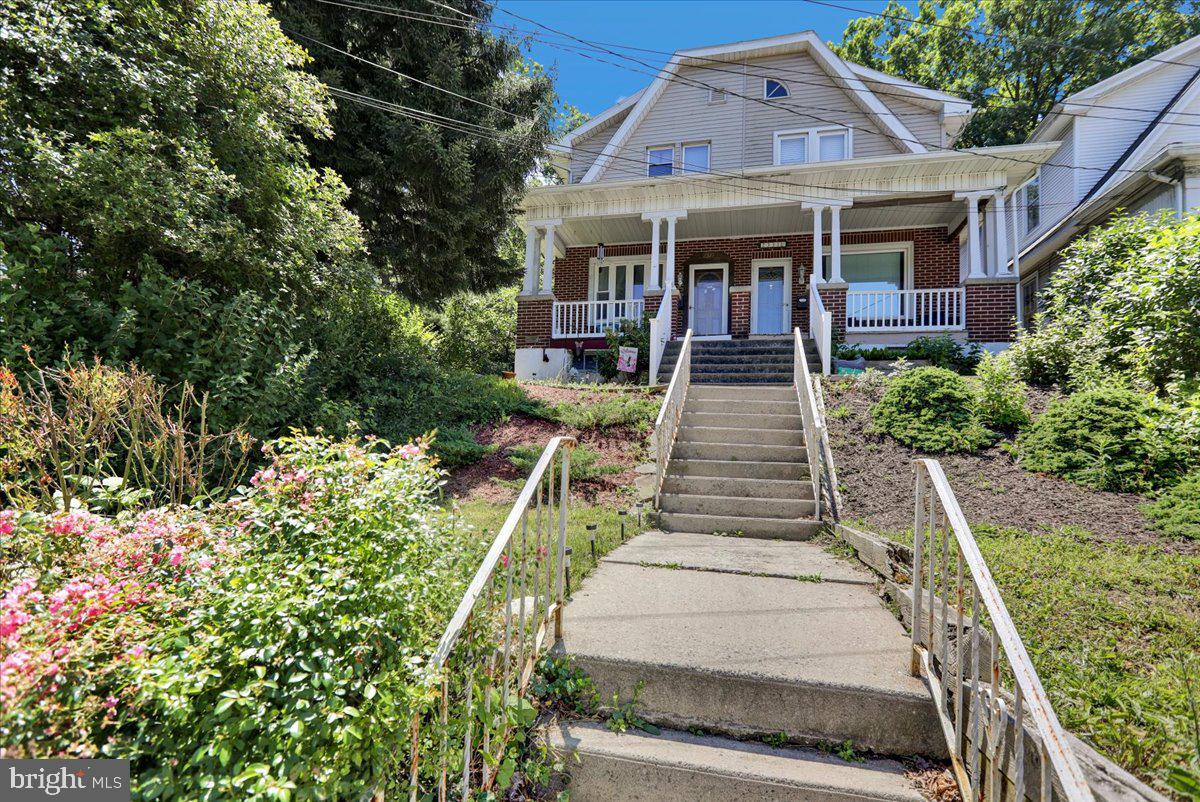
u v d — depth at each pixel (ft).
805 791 6.61
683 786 6.85
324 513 6.89
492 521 15.33
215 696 5.04
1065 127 45.29
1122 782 5.13
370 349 24.89
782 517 16.87
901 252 41.91
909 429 19.24
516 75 39.78
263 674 4.91
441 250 36.04
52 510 8.53
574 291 47.16
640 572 12.30
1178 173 31.35
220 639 5.12
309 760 4.69
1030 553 11.34
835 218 35.78
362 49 32.89
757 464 18.94
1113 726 6.07
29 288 13.70
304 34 29.09
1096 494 14.39
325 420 18.52
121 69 15.49
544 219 40.52
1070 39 63.67
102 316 14.37
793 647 8.58
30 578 5.71
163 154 16.96
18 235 13.76
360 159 31.63
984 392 19.33
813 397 19.93
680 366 22.68
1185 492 12.96
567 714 7.87
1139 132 42.63
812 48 41.45
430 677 5.19
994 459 17.30
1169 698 6.50
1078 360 20.68
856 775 6.86
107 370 11.12
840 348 32.99
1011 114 66.28
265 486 7.39
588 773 7.07
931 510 7.47
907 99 41.42
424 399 24.39
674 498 17.63
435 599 6.88
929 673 7.35
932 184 34.88
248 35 18.58
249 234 17.98
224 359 15.92
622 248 46.65
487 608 7.22
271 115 19.97
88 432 10.30
